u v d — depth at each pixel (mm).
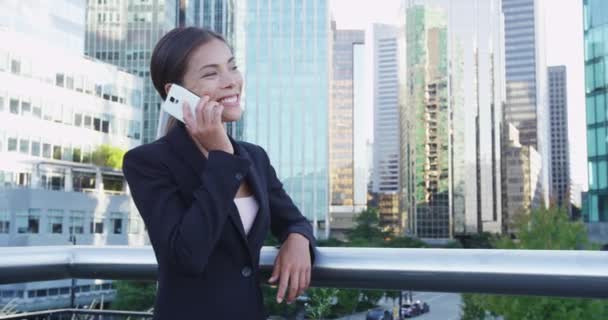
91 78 43781
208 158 969
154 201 982
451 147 115688
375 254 990
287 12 78812
